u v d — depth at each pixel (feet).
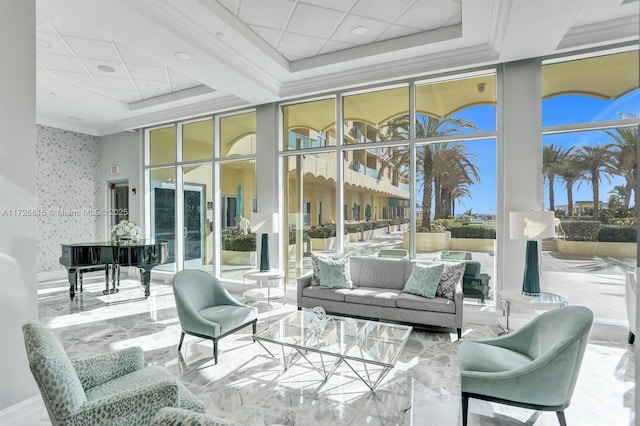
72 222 24.29
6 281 7.23
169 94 19.13
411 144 15.39
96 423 4.75
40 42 13.14
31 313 7.63
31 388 7.52
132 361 6.68
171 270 22.81
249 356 10.81
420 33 12.99
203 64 13.38
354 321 10.81
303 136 18.01
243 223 19.92
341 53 14.40
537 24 10.47
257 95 16.80
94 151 25.71
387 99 16.11
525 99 13.17
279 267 18.28
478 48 13.00
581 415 7.62
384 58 14.12
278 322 10.73
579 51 12.42
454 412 7.78
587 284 12.78
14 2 7.48
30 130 7.73
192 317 10.53
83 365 6.05
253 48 13.30
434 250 15.16
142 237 23.84
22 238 7.52
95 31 12.39
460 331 12.07
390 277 14.79
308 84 16.35
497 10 10.52
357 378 9.38
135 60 14.83
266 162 18.43
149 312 15.61
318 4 11.09
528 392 6.44
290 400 8.30
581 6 9.51
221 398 8.40
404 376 9.48
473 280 14.48
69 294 18.56
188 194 22.20
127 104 20.76
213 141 20.62
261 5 11.15
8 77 7.36
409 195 15.53
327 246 17.39
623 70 12.26
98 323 14.07
